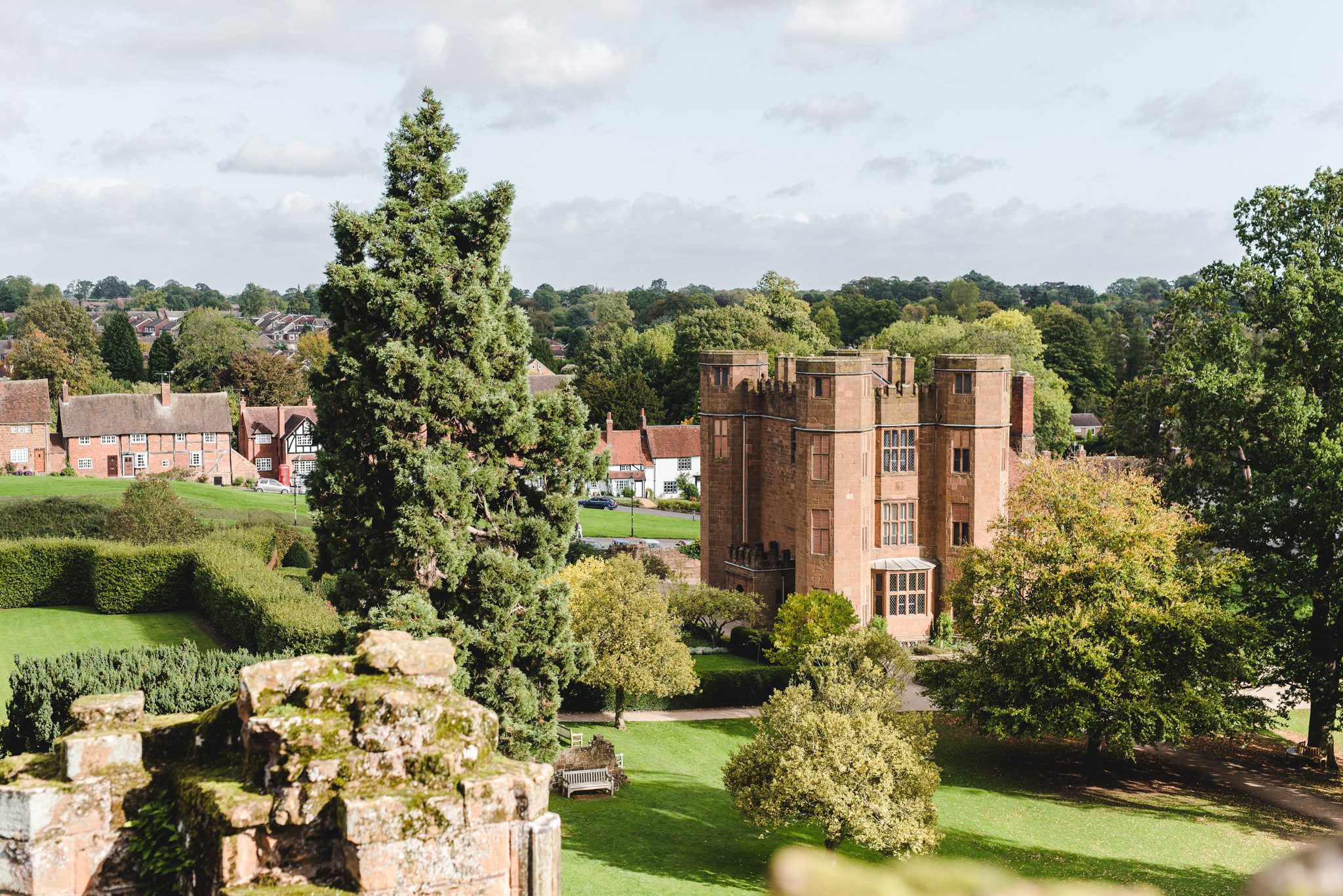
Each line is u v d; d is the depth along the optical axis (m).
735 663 59.12
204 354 171.38
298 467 130.75
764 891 30.70
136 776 14.05
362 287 30.55
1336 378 47.88
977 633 47.00
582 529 100.25
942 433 64.69
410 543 29.58
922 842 32.34
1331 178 47.47
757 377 69.38
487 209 32.12
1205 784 45.16
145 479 67.31
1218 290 50.75
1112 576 44.41
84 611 58.16
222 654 35.09
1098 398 139.62
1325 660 47.06
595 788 38.91
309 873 13.02
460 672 29.58
